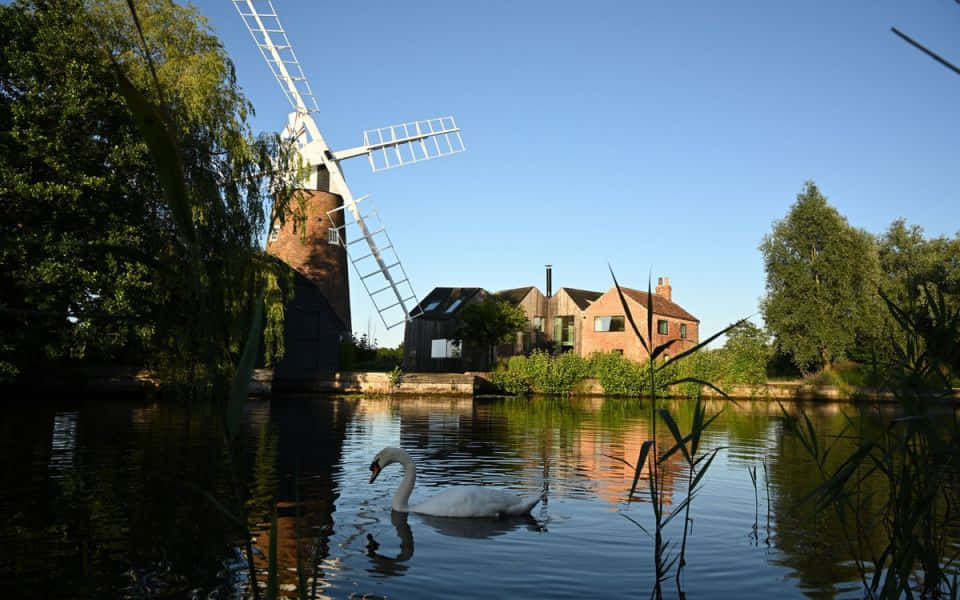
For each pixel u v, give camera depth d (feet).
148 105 5.86
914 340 12.64
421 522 23.80
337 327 140.05
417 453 43.88
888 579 12.20
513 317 177.99
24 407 74.33
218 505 8.27
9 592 15.78
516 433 58.54
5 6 67.77
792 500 28.73
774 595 16.20
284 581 16.85
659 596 16.06
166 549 19.60
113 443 43.62
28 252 61.41
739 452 46.88
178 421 59.41
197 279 7.53
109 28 80.07
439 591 16.24
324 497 28.07
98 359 98.02
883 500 28.63
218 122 84.84
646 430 62.69
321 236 154.92
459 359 198.08
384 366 180.24
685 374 133.49
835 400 125.18
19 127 65.46
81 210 64.54
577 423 70.64
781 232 168.35
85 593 15.76
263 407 87.86
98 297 66.18
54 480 30.14
